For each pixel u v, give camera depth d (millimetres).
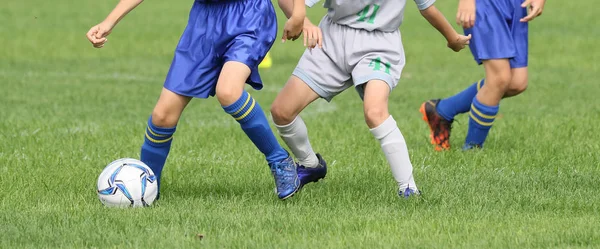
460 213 16500
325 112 34656
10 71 47156
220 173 21203
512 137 26797
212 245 14203
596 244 14219
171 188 19375
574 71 48938
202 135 27234
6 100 37031
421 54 55875
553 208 17094
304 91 17984
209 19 17156
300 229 15273
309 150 18891
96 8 82625
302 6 16734
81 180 20000
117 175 17250
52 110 34438
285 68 50125
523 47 23906
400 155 17812
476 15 23750
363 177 20562
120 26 69875
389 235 14797
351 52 17781
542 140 25953
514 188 19125
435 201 17562
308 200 17875
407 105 37188
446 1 84062
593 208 17047
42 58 53344
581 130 27516
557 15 75688
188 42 17266
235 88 16594
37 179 20047
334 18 18062
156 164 18062
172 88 17109
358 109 35781
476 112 24344
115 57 54656
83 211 16703
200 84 17031
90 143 25719
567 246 14062
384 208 16969
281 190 17516
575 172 21141
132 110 35344
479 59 23953
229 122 31656
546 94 40000
